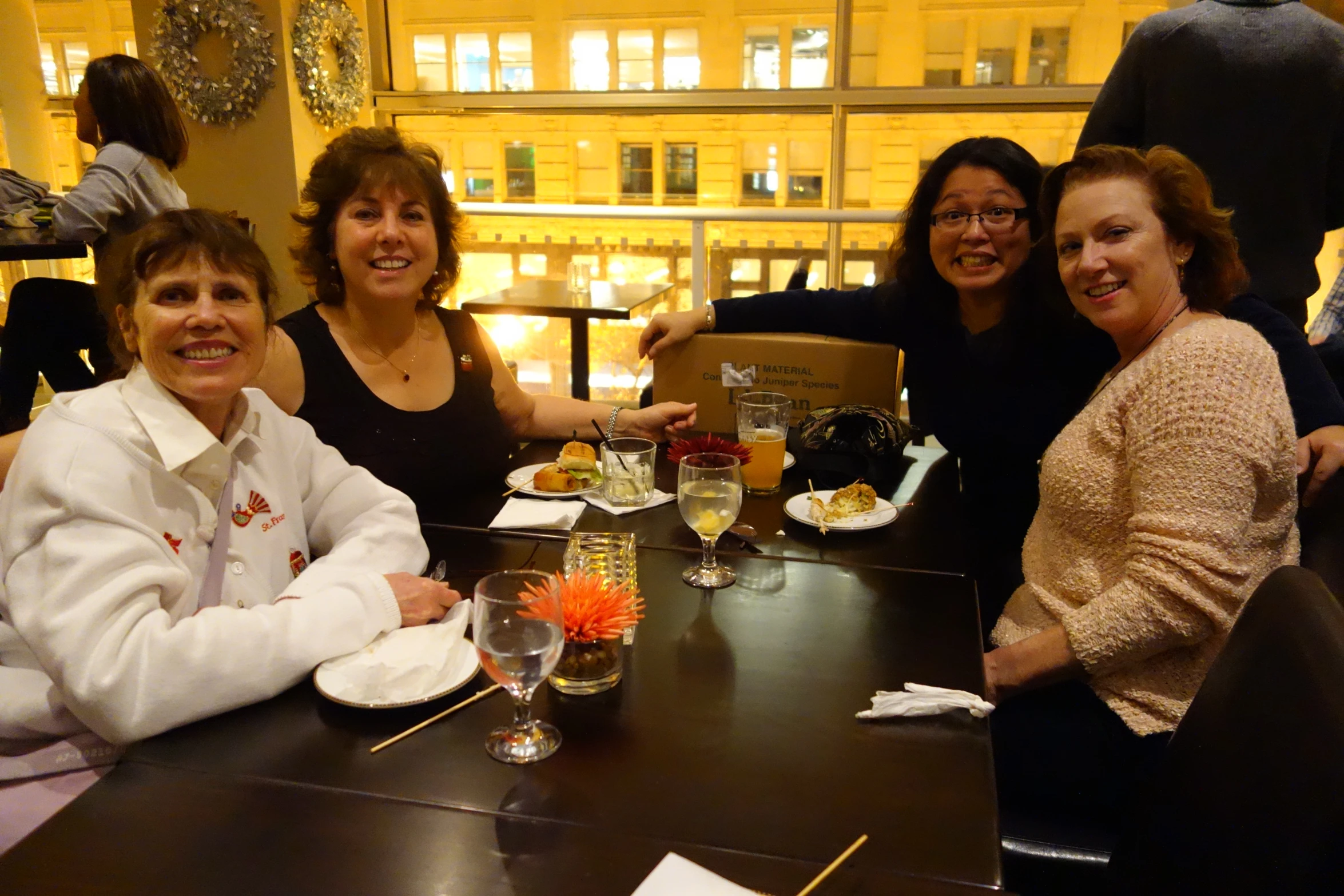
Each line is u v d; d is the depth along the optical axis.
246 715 0.96
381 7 4.70
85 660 0.91
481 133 4.75
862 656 1.11
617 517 1.57
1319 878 0.69
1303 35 1.94
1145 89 2.12
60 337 3.01
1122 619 1.22
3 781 1.01
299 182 4.37
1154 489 1.23
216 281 1.10
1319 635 0.83
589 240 4.48
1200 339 1.25
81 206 2.74
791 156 4.36
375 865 0.75
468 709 0.98
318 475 1.38
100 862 0.74
